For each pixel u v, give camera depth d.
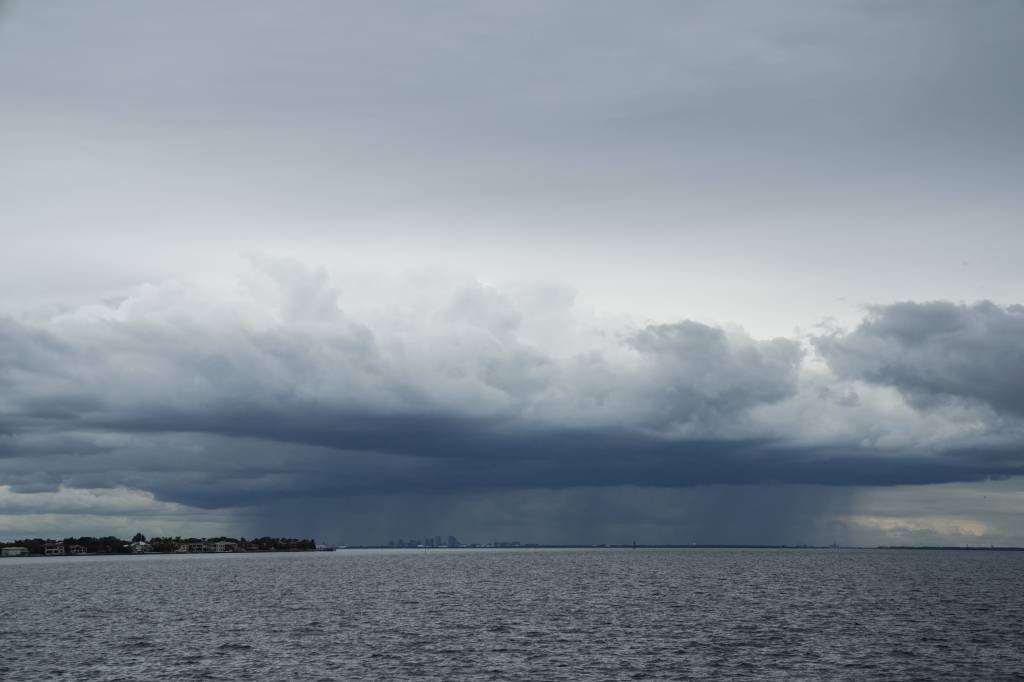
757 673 82.25
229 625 121.81
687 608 146.62
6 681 79.00
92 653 94.94
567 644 100.75
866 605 151.50
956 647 97.69
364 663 87.75
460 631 113.56
